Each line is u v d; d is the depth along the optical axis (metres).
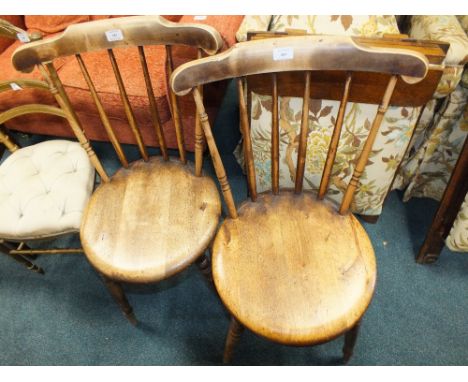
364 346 1.10
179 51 1.08
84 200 1.02
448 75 0.91
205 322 1.19
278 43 0.67
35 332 1.20
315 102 0.93
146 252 0.86
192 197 0.96
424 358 1.07
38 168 1.12
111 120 1.46
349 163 1.08
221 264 0.83
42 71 0.82
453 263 1.25
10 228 0.99
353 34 1.17
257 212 0.92
